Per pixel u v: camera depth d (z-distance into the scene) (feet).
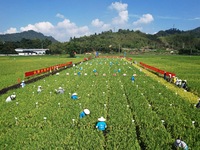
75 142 63.26
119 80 161.89
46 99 106.73
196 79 171.12
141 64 285.84
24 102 100.94
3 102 101.86
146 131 69.72
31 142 62.69
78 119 79.97
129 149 59.31
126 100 105.19
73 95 108.37
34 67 264.31
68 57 491.31
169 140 64.44
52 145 60.75
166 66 277.64
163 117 82.43
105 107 93.40
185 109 92.27
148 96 112.68
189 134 68.13
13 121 78.48
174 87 140.26
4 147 60.64
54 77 175.63
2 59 418.51
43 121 78.18
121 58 440.86
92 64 290.97
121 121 77.66
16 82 156.66
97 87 135.03
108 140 64.23
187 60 387.34
